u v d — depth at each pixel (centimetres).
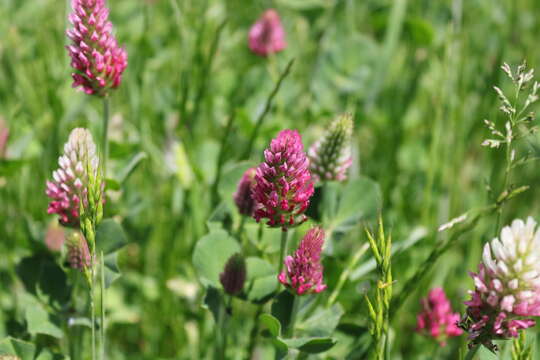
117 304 84
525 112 94
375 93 103
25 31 102
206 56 96
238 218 74
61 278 72
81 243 69
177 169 84
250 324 83
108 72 69
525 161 66
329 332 70
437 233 86
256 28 98
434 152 87
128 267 90
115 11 109
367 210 75
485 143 66
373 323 64
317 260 66
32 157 87
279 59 112
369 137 102
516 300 62
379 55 104
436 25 121
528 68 98
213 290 71
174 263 85
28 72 94
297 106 101
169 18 108
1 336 71
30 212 86
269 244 74
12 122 83
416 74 105
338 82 104
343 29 110
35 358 68
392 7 110
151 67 100
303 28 117
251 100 97
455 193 88
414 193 93
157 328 85
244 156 82
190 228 84
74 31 69
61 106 84
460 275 87
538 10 117
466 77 90
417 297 84
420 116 108
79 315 71
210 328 80
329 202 75
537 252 61
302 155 65
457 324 64
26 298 74
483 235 88
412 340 84
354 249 87
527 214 93
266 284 71
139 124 91
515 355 63
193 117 86
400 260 84
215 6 111
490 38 114
